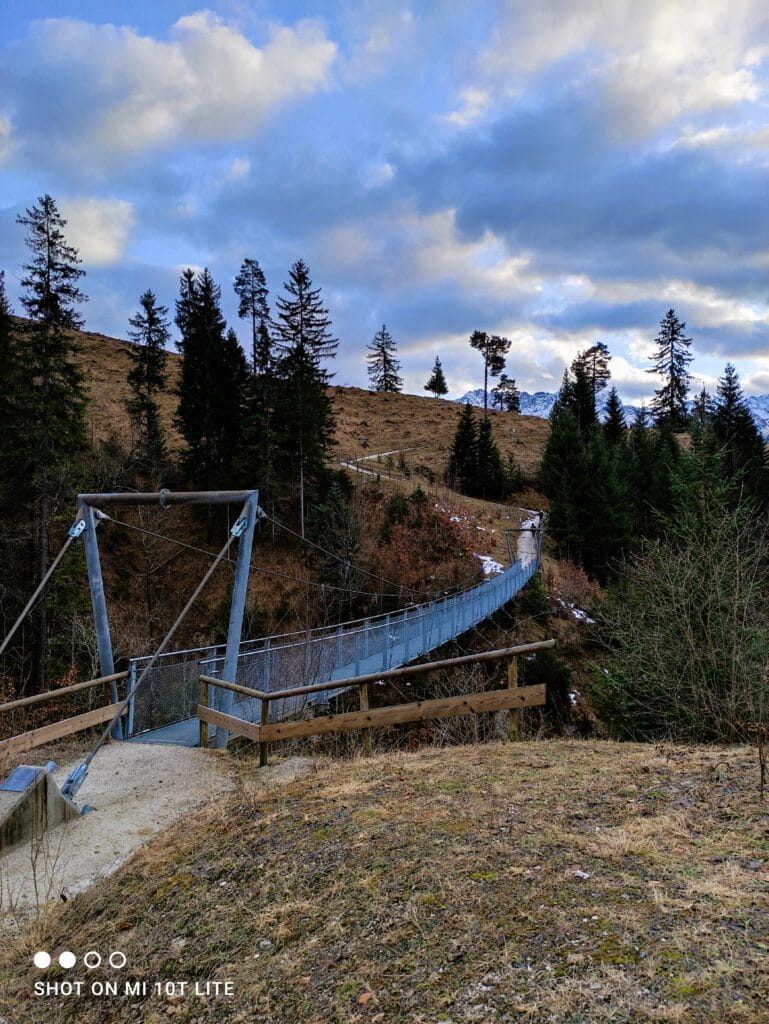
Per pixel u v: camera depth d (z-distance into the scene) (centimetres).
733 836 356
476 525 4212
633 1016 224
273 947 337
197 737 1013
